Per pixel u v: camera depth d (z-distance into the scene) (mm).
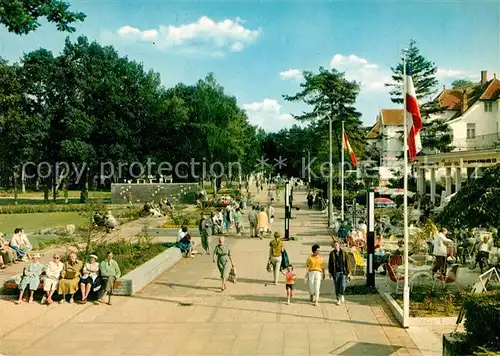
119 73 63281
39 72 55344
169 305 13398
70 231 28188
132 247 20984
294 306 13125
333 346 9992
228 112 66250
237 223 29469
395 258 15930
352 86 40656
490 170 12633
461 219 12539
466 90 55625
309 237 27641
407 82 12109
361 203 41219
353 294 14266
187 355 9578
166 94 71625
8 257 19875
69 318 12281
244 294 14562
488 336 7422
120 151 59344
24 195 78562
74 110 55469
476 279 14688
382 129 67375
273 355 9523
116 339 10602
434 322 11359
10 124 51625
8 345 10258
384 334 10719
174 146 65438
